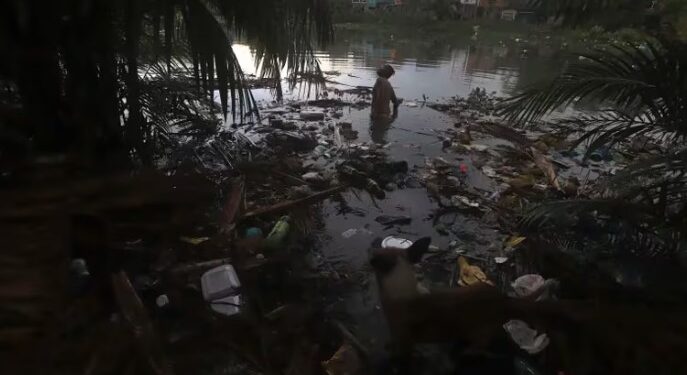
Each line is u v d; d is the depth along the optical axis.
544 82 3.38
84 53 2.80
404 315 2.40
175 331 2.73
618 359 1.51
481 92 10.20
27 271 1.32
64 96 2.69
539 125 8.03
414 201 5.12
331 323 3.05
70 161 1.56
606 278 3.16
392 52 17.62
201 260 3.52
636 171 3.14
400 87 11.13
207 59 3.77
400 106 9.15
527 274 3.74
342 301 3.34
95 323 1.89
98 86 2.99
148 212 1.59
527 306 1.93
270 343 2.79
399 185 5.50
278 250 3.87
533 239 4.02
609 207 3.25
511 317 2.05
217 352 2.63
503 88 11.30
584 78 3.16
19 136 1.95
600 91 3.10
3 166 1.48
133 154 4.03
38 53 2.39
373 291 3.46
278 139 6.63
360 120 8.17
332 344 2.91
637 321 1.57
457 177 5.83
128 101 3.83
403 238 4.32
